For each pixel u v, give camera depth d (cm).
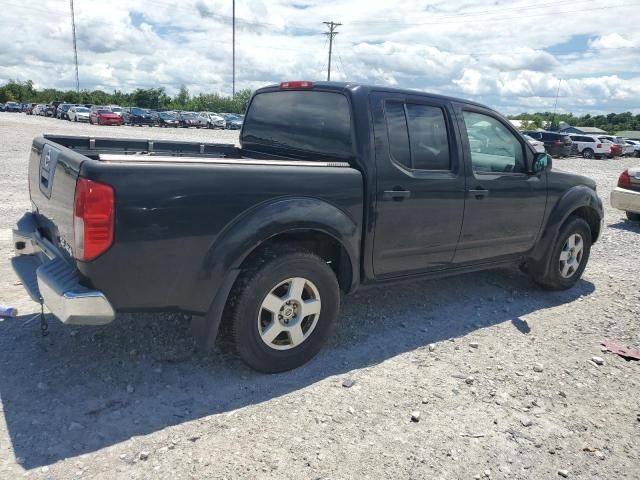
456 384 371
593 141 3550
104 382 346
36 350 379
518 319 498
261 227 340
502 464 292
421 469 284
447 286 576
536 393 367
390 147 410
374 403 342
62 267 324
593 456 305
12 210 828
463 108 466
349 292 409
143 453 279
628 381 392
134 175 299
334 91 416
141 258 307
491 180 478
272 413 325
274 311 359
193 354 388
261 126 488
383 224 409
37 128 3095
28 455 275
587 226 581
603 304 552
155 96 7888
